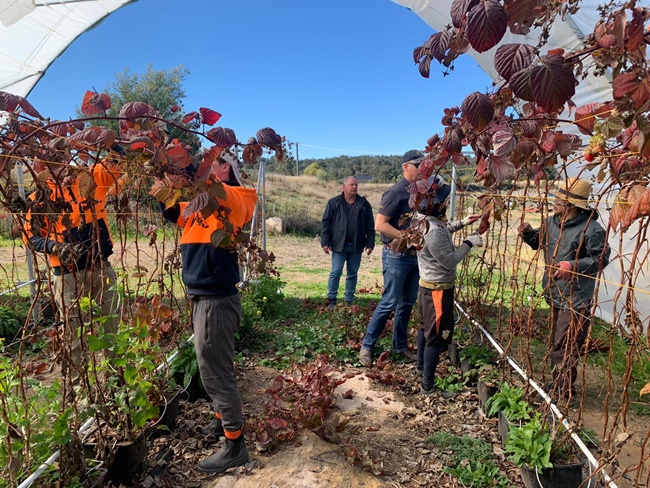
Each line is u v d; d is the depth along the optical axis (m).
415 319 6.02
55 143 2.12
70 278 3.43
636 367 4.34
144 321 2.84
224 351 2.87
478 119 1.85
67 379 2.73
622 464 3.21
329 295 6.96
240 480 2.93
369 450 3.31
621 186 2.15
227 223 2.50
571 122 2.30
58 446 2.51
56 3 5.19
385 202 4.47
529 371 3.62
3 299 6.23
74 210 2.66
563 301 3.63
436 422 3.74
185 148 2.55
